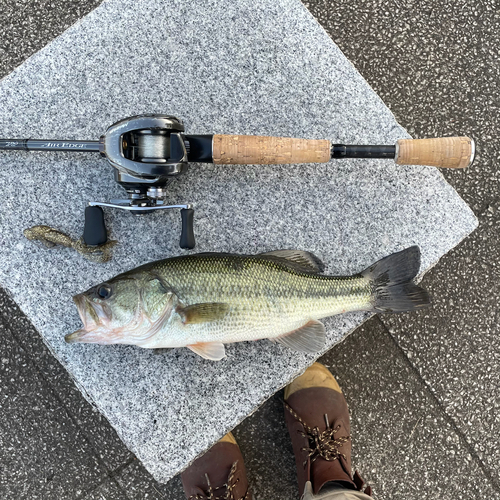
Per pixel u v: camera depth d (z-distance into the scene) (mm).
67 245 533
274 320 486
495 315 625
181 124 460
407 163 492
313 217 546
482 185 625
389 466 629
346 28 632
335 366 627
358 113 552
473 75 631
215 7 551
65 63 547
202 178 543
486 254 625
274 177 544
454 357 627
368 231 546
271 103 550
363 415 627
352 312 544
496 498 628
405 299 502
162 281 470
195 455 531
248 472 619
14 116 546
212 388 536
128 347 535
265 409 624
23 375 619
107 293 467
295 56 551
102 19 548
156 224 541
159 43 549
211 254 483
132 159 461
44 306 537
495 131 627
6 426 619
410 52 631
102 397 532
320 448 576
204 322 474
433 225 547
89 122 547
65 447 621
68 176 542
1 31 613
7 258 539
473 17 629
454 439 630
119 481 620
